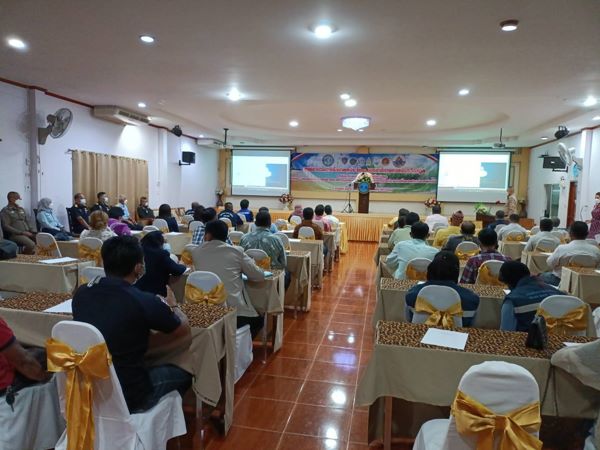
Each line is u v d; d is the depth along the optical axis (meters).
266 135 12.27
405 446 2.24
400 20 3.65
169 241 6.39
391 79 5.55
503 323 2.47
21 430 1.82
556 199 10.83
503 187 12.61
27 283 3.62
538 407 1.27
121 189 9.23
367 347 3.75
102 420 1.63
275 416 2.58
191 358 2.02
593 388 1.73
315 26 3.82
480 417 1.26
